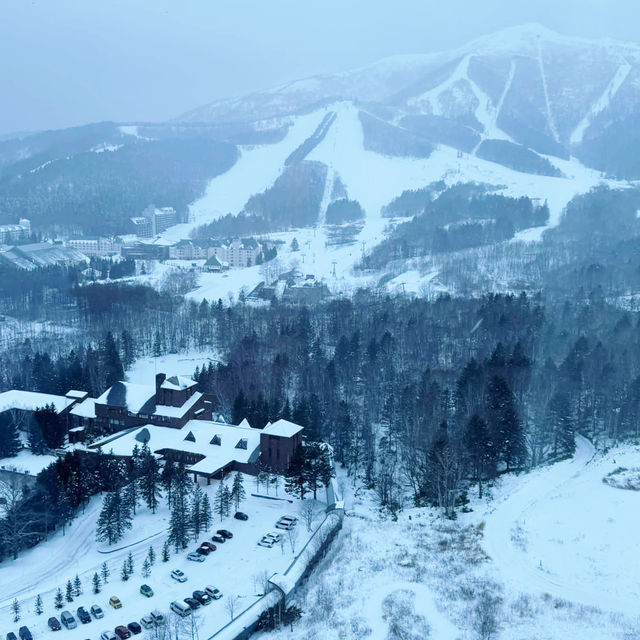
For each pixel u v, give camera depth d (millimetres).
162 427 170500
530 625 96000
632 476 141250
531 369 185500
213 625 99688
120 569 117125
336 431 172750
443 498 136750
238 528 130625
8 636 96750
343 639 94812
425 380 185500
